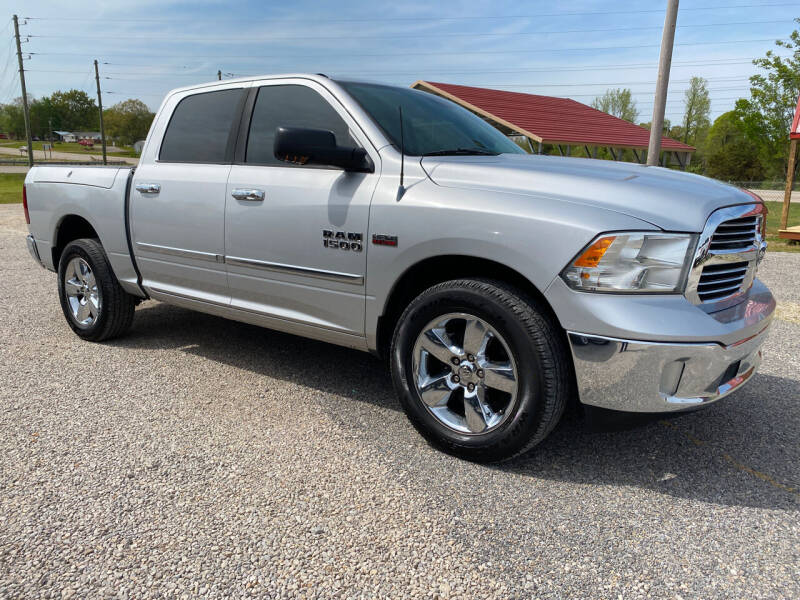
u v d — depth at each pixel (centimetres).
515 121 2553
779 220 1744
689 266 244
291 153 283
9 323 504
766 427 326
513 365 261
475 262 278
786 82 3788
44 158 8062
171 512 237
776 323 548
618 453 294
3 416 322
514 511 243
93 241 448
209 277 378
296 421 323
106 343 452
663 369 242
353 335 320
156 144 413
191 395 355
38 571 203
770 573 208
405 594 196
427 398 289
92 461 276
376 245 295
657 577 206
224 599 192
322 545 219
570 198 256
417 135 325
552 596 196
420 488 259
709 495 258
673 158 3638
